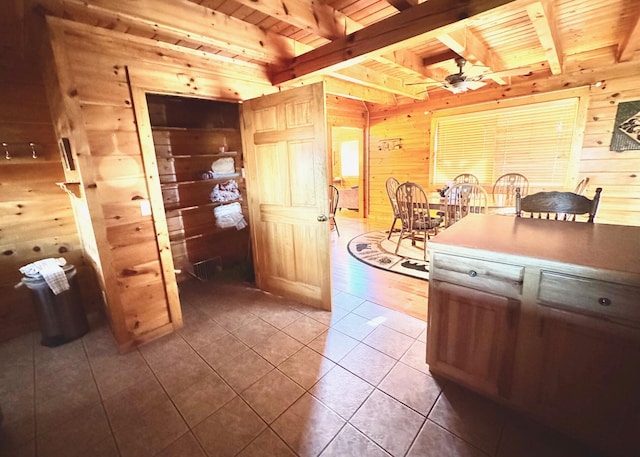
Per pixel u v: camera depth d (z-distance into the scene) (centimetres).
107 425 157
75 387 186
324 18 210
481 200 395
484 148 475
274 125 257
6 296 241
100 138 199
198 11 201
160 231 233
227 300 297
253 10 210
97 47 193
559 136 407
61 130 218
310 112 234
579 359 123
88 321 265
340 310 267
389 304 275
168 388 182
